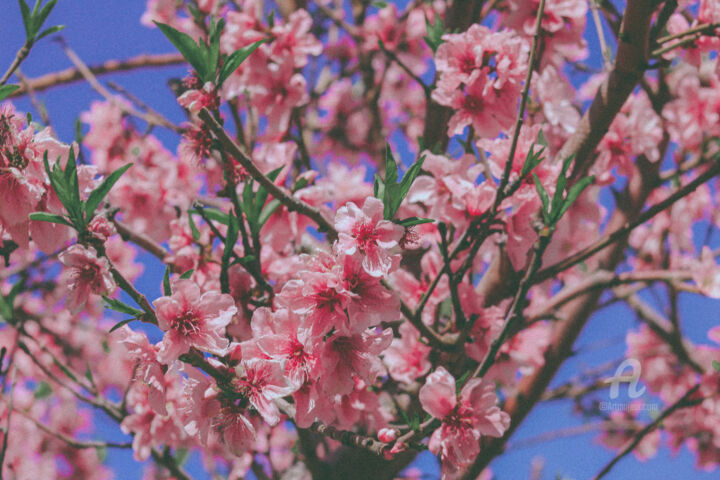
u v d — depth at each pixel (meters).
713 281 0.79
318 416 0.60
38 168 0.60
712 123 0.95
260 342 0.59
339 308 0.57
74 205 0.58
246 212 0.68
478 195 0.70
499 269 0.80
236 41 0.87
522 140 0.69
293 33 0.87
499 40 0.72
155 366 0.60
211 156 0.67
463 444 0.62
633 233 1.33
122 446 0.86
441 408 0.62
